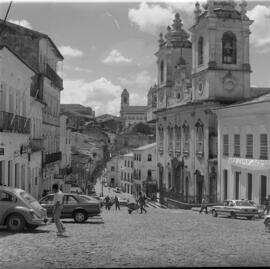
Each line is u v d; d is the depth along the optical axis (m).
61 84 53.25
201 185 47.34
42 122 41.81
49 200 22.41
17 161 29.86
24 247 12.39
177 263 10.46
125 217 28.58
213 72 43.94
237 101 44.00
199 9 47.00
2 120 25.22
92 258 10.91
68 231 17.20
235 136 38.94
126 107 175.88
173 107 54.75
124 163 108.38
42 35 41.16
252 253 12.11
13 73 28.41
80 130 129.00
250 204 29.72
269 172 32.88
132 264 10.25
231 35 44.47
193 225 22.17
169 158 58.22
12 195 16.59
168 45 58.06
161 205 57.78
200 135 46.97
